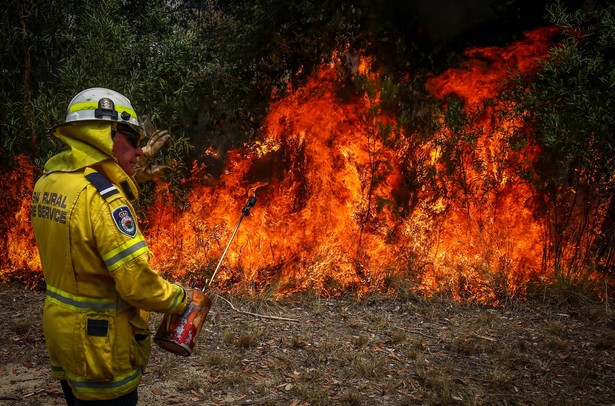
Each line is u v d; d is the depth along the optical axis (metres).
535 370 4.39
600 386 4.18
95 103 2.36
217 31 7.09
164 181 6.28
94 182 2.26
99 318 2.27
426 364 4.45
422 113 6.87
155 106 6.20
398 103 6.84
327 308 5.64
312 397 3.90
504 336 4.99
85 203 2.23
